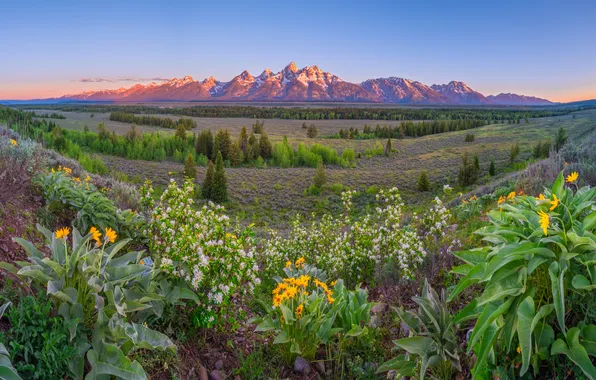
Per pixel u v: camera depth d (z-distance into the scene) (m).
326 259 6.57
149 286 3.26
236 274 3.81
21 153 6.19
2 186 4.76
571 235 2.25
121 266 3.02
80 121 172.50
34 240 4.30
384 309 4.51
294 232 8.45
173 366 3.13
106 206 5.25
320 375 3.46
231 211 40.84
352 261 6.07
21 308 2.30
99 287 2.66
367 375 3.35
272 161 82.88
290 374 3.43
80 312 2.58
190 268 3.72
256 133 146.88
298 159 82.94
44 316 2.36
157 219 4.19
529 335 2.14
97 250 3.16
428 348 2.95
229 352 3.68
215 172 45.25
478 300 2.57
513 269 2.42
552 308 2.24
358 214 32.03
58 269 2.67
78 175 9.25
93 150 79.38
